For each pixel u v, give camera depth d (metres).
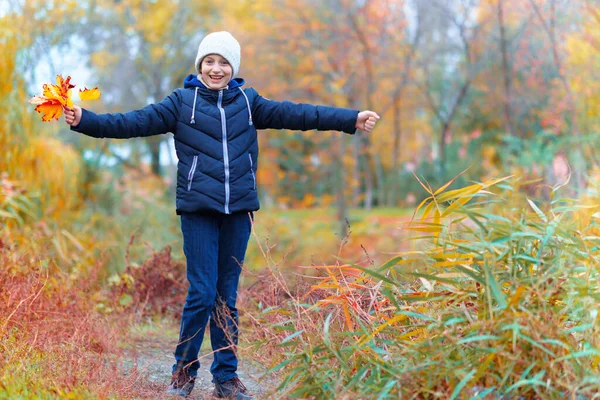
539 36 16.31
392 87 26.02
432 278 3.25
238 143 3.79
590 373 2.96
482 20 20.67
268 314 4.19
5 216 7.29
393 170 29.94
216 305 3.84
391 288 3.67
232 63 3.82
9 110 8.41
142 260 7.57
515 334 2.84
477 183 3.41
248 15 25.27
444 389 3.01
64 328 4.31
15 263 4.93
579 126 13.06
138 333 5.63
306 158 26.69
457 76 25.14
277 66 22.56
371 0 22.89
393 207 29.70
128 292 6.54
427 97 25.59
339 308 3.77
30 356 3.91
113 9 22.98
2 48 8.37
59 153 9.55
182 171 3.76
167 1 24.73
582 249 3.28
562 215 3.36
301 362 3.35
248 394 3.87
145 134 3.77
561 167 12.16
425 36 24.14
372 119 3.91
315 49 22.19
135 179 17.38
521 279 3.11
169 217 11.98
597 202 4.11
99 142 15.45
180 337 3.81
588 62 12.95
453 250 3.38
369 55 22.52
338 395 3.09
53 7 16.81
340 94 23.02
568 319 3.13
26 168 8.77
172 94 3.83
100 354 3.94
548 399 2.83
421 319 3.46
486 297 3.18
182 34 24.83
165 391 3.84
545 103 16.48
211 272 3.75
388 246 14.77
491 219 3.25
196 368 3.89
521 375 2.95
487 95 22.41
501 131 22.80
